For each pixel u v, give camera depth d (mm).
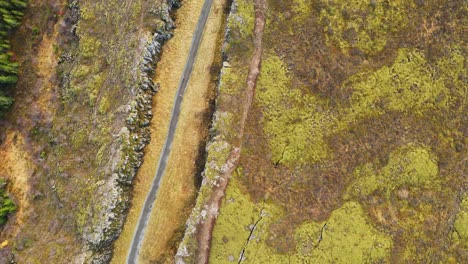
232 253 41812
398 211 43500
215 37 48000
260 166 43562
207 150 44219
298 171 43625
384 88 45219
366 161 44062
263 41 46031
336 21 46094
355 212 42969
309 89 45031
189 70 47719
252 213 42438
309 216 42750
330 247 42000
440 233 43281
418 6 46344
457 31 46188
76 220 46438
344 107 44875
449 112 45281
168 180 45719
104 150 46500
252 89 44938
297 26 46188
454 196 43969
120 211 44781
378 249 42156
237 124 44250
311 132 44156
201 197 42812
